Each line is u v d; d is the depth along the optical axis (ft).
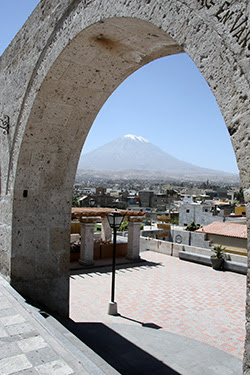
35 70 15.10
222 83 6.50
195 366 15.40
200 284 35.37
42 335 11.28
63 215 18.17
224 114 6.46
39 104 15.07
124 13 9.41
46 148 16.61
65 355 10.00
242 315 26.30
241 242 59.41
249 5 6.03
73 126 16.57
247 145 6.00
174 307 27.91
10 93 18.06
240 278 38.22
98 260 45.88
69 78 14.34
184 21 7.39
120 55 13.30
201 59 6.96
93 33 11.63
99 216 43.57
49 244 17.67
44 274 17.49
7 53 19.10
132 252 46.06
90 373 9.02
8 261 16.61
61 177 17.76
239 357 19.01
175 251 50.72
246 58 6.05
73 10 12.32
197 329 23.26
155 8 8.26
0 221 18.26
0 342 10.68
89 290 32.30
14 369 9.14
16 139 16.67
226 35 6.42
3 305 13.87
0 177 18.72
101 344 17.29
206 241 65.10
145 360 15.65
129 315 25.70
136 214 46.39
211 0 6.75
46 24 14.30
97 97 15.79
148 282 35.88
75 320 23.94
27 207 16.85
